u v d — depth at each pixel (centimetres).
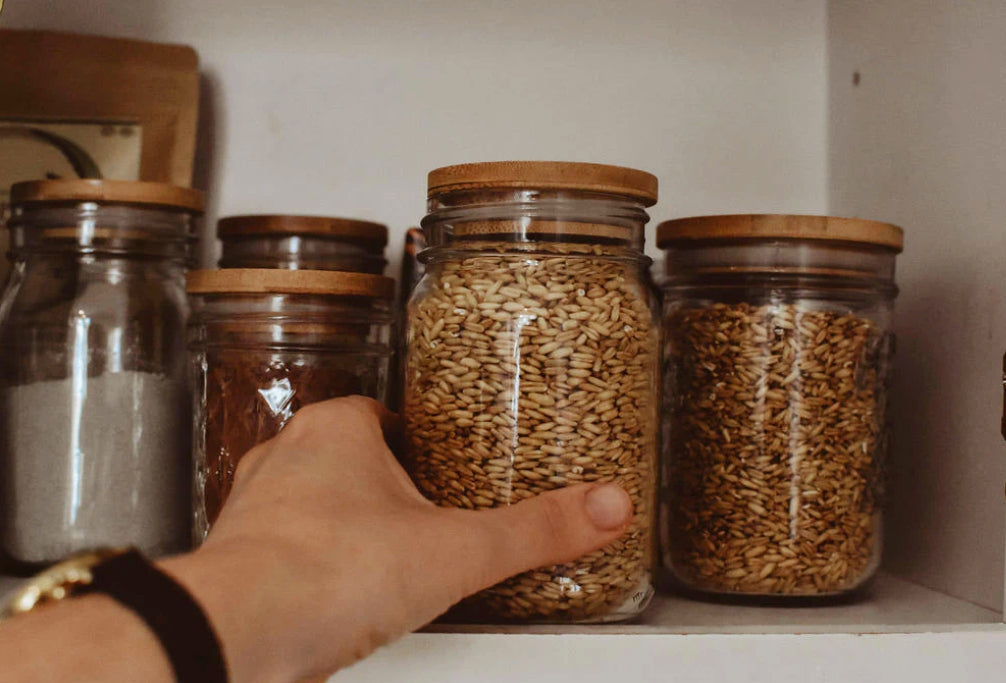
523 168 53
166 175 84
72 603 35
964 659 56
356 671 53
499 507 54
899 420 76
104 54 85
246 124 90
